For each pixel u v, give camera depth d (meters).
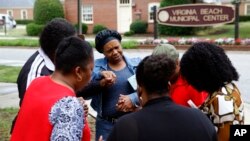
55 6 33.00
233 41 20.77
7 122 6.97
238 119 2.59
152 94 2.12
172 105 2.10
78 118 2.24
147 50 21.55
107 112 3.64
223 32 29.84
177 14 22.33
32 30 32.53
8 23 40.91
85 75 2.45
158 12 22.77
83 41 2.47
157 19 22.84
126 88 3.60
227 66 2.65
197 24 22.03
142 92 2.17
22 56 19.70
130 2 33.78
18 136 2.35
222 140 2.59
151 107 2.08
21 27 43.78
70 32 2.96
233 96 2.63
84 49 2.42
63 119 2.21
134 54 19.84
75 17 34.38
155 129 2.00
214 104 2.60
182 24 22.30
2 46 24.89
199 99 2.91
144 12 33.28
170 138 1.99
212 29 31.05
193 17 22.02
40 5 32.88
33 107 2.30
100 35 3.65
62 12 33.53
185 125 2.03
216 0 37.62
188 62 2.68
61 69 2.41
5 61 17.53
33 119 2.28
